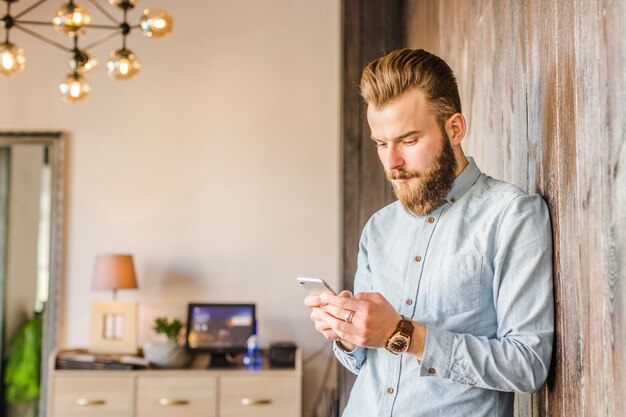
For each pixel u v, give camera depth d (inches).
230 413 155.6
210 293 175.3
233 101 177.9
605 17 42.8
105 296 174.9
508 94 68.6
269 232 176.6
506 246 50.4
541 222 51.5
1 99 176.4
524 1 62.0
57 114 176.6
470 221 52.9
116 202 176.1
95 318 165.5
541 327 49.9
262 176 177.2
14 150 175.5
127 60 124.8
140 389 155.8
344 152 156.4
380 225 59.4
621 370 41.0
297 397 156.3
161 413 155.6
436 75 51.9
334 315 49.8
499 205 52.0
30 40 176.6
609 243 42.5
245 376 156.0
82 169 176.4
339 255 163.3
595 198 44.6
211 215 176.4
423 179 52.6
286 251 176.4
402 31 155.2
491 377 48.1
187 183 176.7
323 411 174.1
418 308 53.4
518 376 47.9
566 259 49.9
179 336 163.8
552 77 53.4
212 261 175.9
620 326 41.1
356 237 155.7
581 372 47.2
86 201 176.1
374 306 48.7
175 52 177.9
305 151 177.6
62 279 175.0
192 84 177.8
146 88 177.5
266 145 177.6
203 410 155.4
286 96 178.1
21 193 175.0
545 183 55.3
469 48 89.7
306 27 178.9
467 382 49.1
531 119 59.7
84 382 156.0
